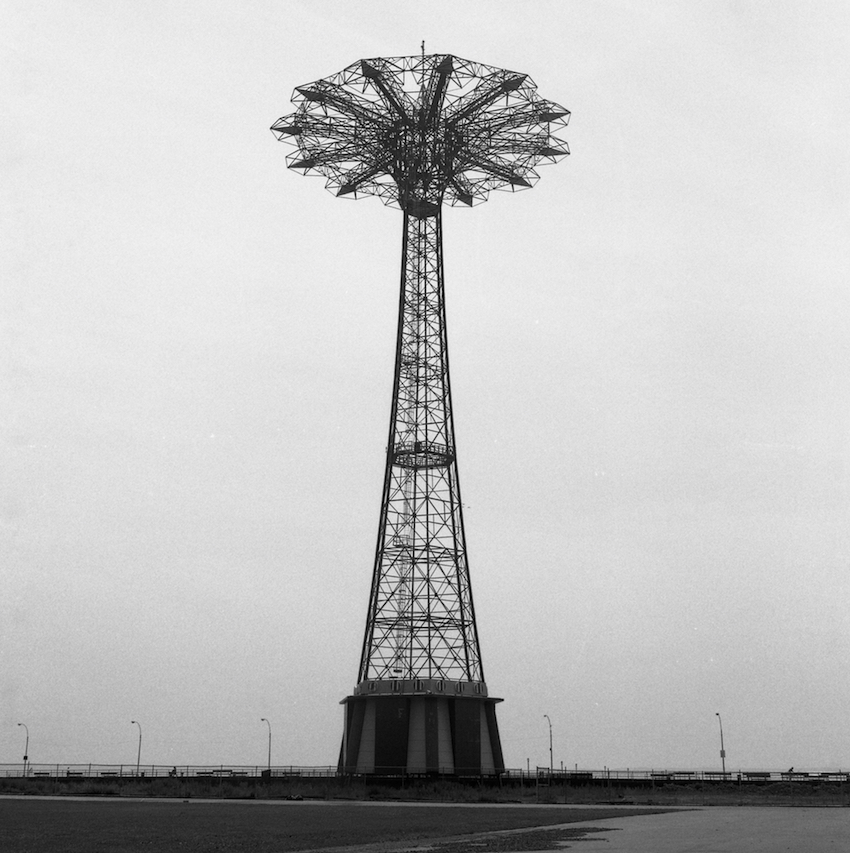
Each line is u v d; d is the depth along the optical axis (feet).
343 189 412.16
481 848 140.67
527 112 390.63
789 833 169.68
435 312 402.93
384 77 383.86
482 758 372.79
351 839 156.25
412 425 391.24
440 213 411.13
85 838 154.51
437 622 372.58
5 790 378.94
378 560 381.60
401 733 360.69
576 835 166.09
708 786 398.01
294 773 411.54
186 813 223.92
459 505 386.11
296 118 390.01
